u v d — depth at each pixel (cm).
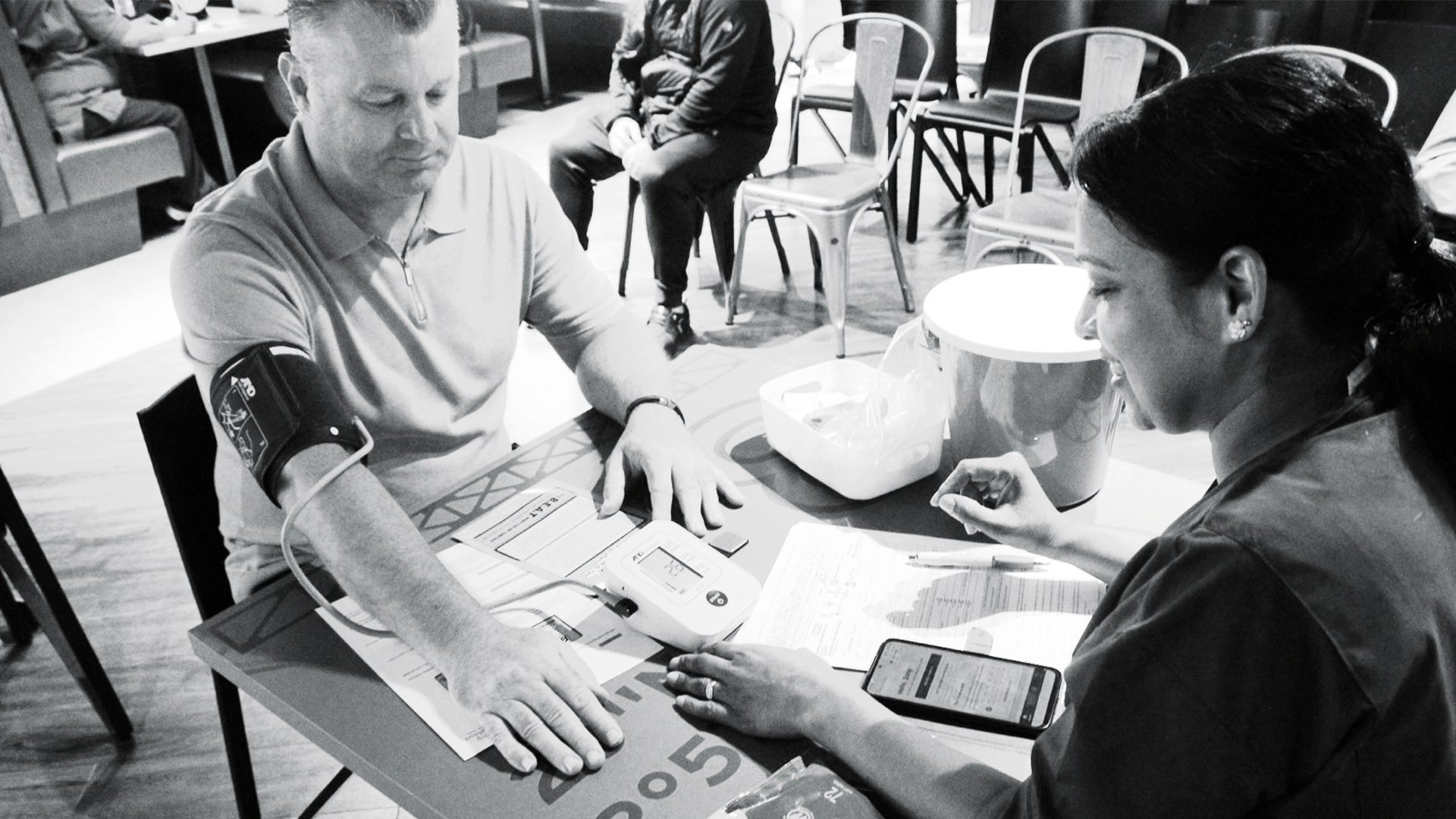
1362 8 411
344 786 173
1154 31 364
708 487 116
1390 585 54
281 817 168
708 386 141
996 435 112
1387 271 57
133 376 314
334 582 105
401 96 109
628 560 100
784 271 372
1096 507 117
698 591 97
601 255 392
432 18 108
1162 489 123
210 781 177
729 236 347
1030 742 83
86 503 253
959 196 429
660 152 312
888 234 332
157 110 419
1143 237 58
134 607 219
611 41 627
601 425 134
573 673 89
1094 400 107
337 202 121
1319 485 56
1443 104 273
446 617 93
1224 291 58
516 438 275
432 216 128
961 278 118
